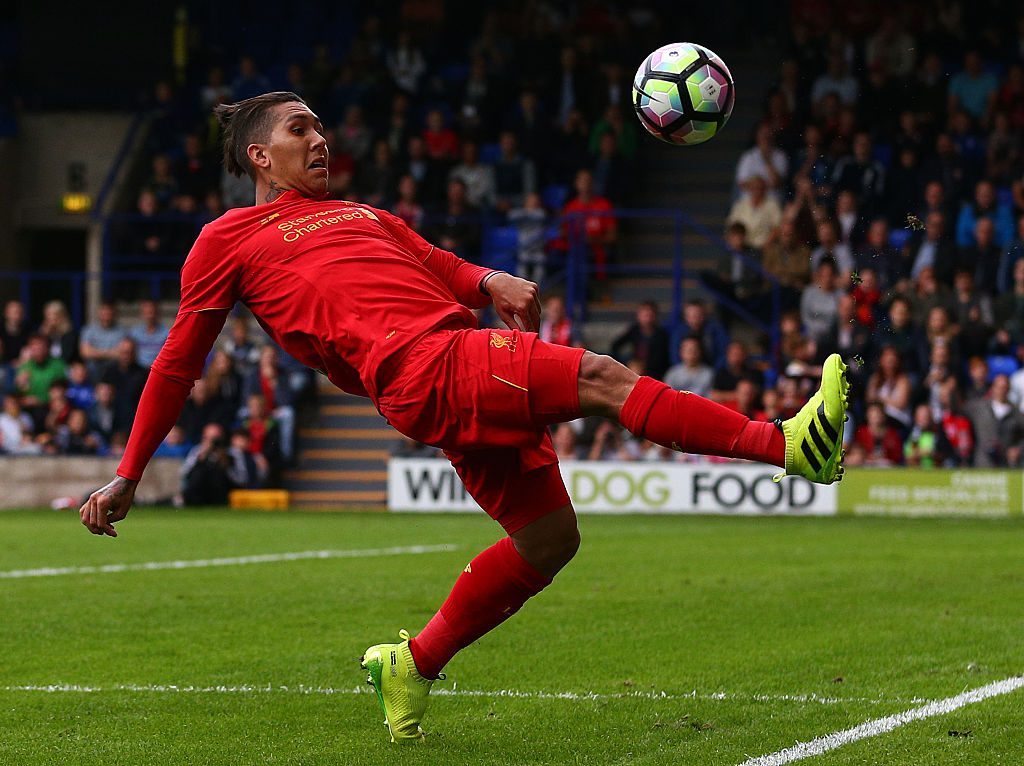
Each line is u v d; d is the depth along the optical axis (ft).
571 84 261.44
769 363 214.28
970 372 198.49
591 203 238.27
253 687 66.85
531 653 75.15
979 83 253.03
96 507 52.44
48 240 283.38
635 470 189.16
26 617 88.69
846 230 224.33
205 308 52.75
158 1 288.71
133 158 269.03
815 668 70.69
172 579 108.27
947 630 82.33
